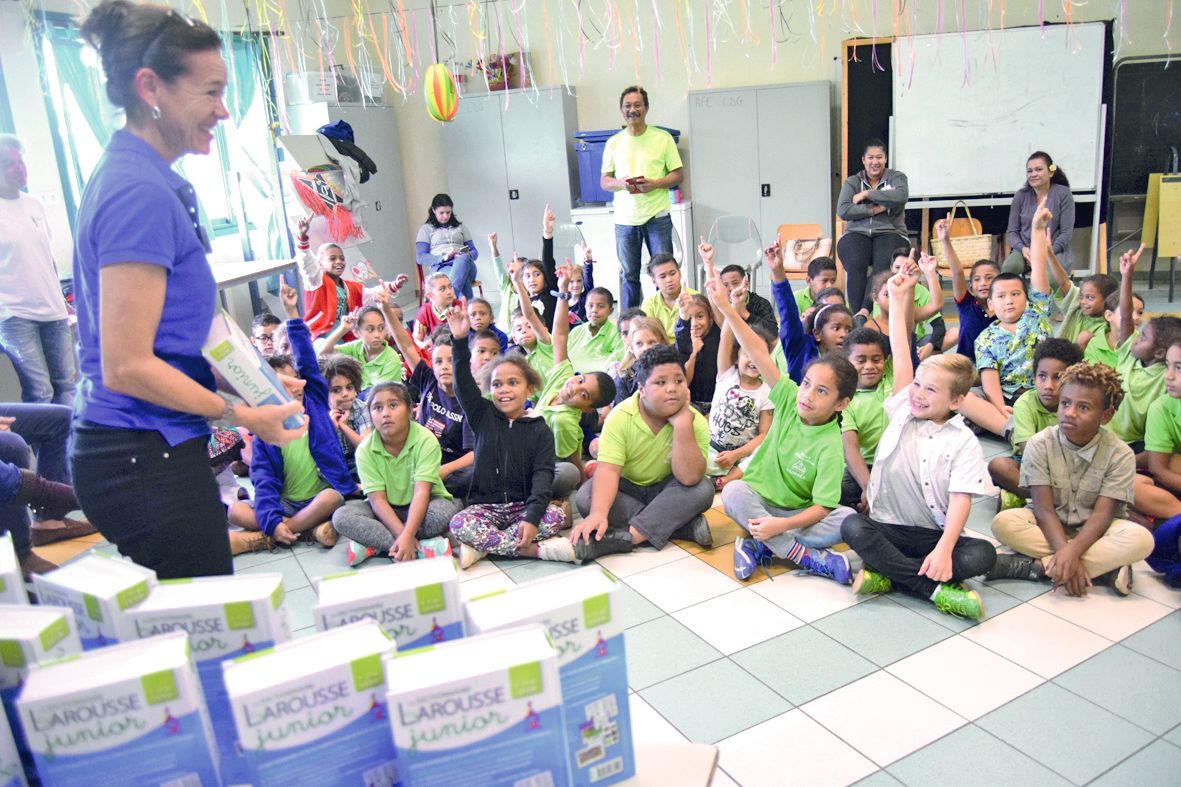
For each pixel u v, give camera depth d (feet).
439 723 2.73
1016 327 11.27
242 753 2.95
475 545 8.69
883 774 5.41
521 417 9.12
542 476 8.96
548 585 3.28
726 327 10.32
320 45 21.97
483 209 24.08
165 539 4.10
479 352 10.82
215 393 4.01
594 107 23.54
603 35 22.88
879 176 17.28
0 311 11.60
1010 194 20.53
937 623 7.16
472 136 23.57
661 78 22.93
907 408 7.73
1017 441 9.20
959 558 7.36
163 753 2.79
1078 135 19.85
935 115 20.51
